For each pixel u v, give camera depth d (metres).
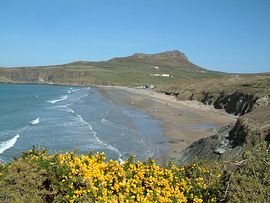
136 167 6.94
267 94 46.91
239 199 5.62
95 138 30.73
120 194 5.93
